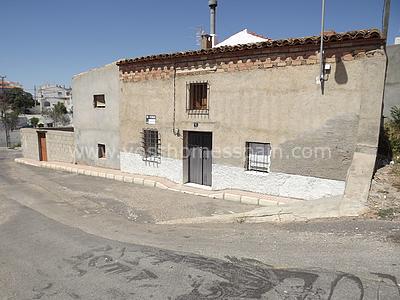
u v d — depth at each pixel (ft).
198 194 31.81
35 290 12.66
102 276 13.52
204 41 39.40
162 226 22.16
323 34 23.12
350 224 16.10
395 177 20.99
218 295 11.18
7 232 21.33
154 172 39.37
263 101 27.61
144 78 38.42
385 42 21.42
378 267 11.76
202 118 32.48
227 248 15.62
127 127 42.01
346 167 23.81
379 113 21.90
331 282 11.12
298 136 25.91
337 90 23.57
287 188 27.07
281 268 12.67
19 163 65.05
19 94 195.11
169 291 11.76
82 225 22.66
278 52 26.22
